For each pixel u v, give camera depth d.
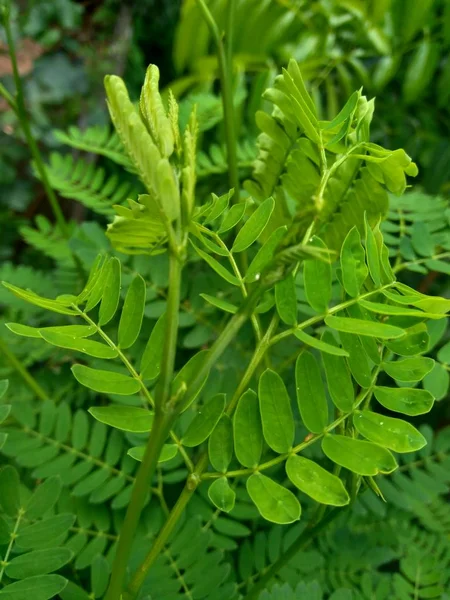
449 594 0.24
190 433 0.14
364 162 0.18
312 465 0.13
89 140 0.37
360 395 0.14
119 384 0.14
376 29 0.52
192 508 0.24
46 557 0.15
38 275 0.35
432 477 0.26
